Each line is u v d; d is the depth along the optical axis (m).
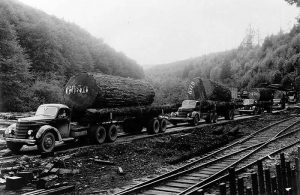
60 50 56.34
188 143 15.95
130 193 8.43
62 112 13.78
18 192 8.46
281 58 90.75
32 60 48.66
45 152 12.06
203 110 25.62
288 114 35.50
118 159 12.69
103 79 16.03
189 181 9.67
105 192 8.79
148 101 19.78
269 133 20.77
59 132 13.52
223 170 10.51
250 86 87.38
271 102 39.25
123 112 17.02
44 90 41.78
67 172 10.14
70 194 8.55
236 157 13.34
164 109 21.02
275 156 13.26
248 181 9.61
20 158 11.54
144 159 13.01
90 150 13.20
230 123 27.06
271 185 7.12
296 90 59.06
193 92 26.06
